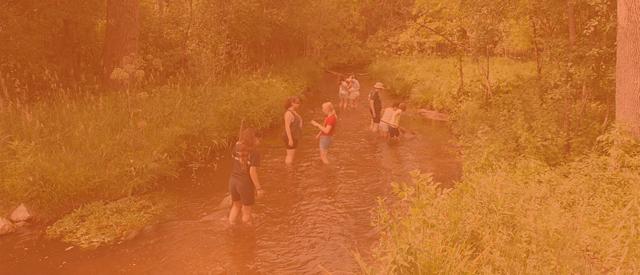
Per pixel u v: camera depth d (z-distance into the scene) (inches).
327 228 304.2
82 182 340.2
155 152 386.6
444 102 721.0
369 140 542.9
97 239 286.2
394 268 184.9
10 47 518.9
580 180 293.4
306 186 383.6
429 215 222.7
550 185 293.7
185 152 449.4
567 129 385.4
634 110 334.6
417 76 924.6
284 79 837.2
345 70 1529.3
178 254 267.6
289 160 446.3
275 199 353.7
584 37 415.2
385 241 234.2
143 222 309.3
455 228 216.4
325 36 1544.0
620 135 316.8
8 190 315.6
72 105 471.8
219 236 291.1
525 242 204.8
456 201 245.6
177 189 375.6
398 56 1407.5
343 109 751.1
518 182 282.2
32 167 327.0
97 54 705.0
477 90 689.6
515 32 587.5
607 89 423.2
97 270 250.5
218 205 342.6
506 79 729.6
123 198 348.2
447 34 763.4
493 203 230.1
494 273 183.8
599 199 271.9
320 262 259.1
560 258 183.0
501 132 416.5
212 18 746.2
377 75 1206.3
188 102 512.4
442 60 1195.3
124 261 260.4
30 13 559.2
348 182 394.6
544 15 448.1
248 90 634.8
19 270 250.4
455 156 478.0
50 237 289.3
